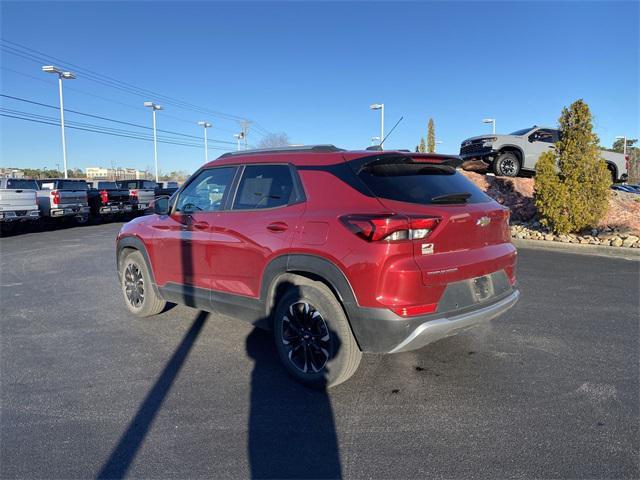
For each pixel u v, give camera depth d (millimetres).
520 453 2836
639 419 3207
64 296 6758
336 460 2801
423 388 3699
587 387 3688
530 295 6434
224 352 4512
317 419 3264
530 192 14102
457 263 3340
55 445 2988
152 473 2705
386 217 3148
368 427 3154
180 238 4695
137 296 5582
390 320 3139
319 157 3809
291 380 3877
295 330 3736
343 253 3285
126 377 3979
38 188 19234
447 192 3572
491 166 14602
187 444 2984
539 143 14180
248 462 2797
